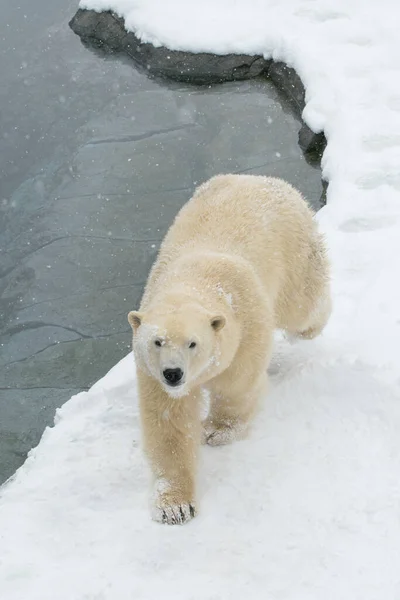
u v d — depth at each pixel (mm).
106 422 9148
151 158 16344
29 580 6941
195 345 6906
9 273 14312
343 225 12484
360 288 10930
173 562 6949
